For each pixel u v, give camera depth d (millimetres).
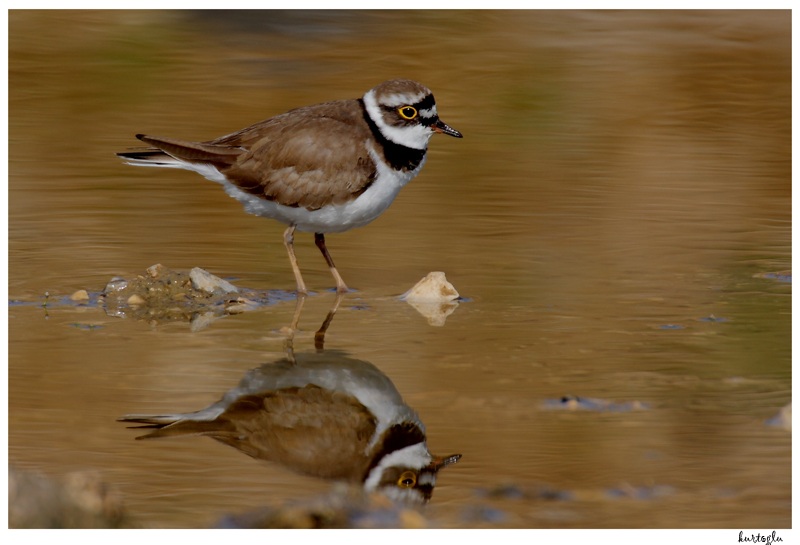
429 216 15664
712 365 10258
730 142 19750
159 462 8219
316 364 10305
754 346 10797
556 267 13562
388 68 23719
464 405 9273
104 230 14727
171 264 13547
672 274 13312
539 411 9141
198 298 12422
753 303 12227
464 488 7789
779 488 7758
